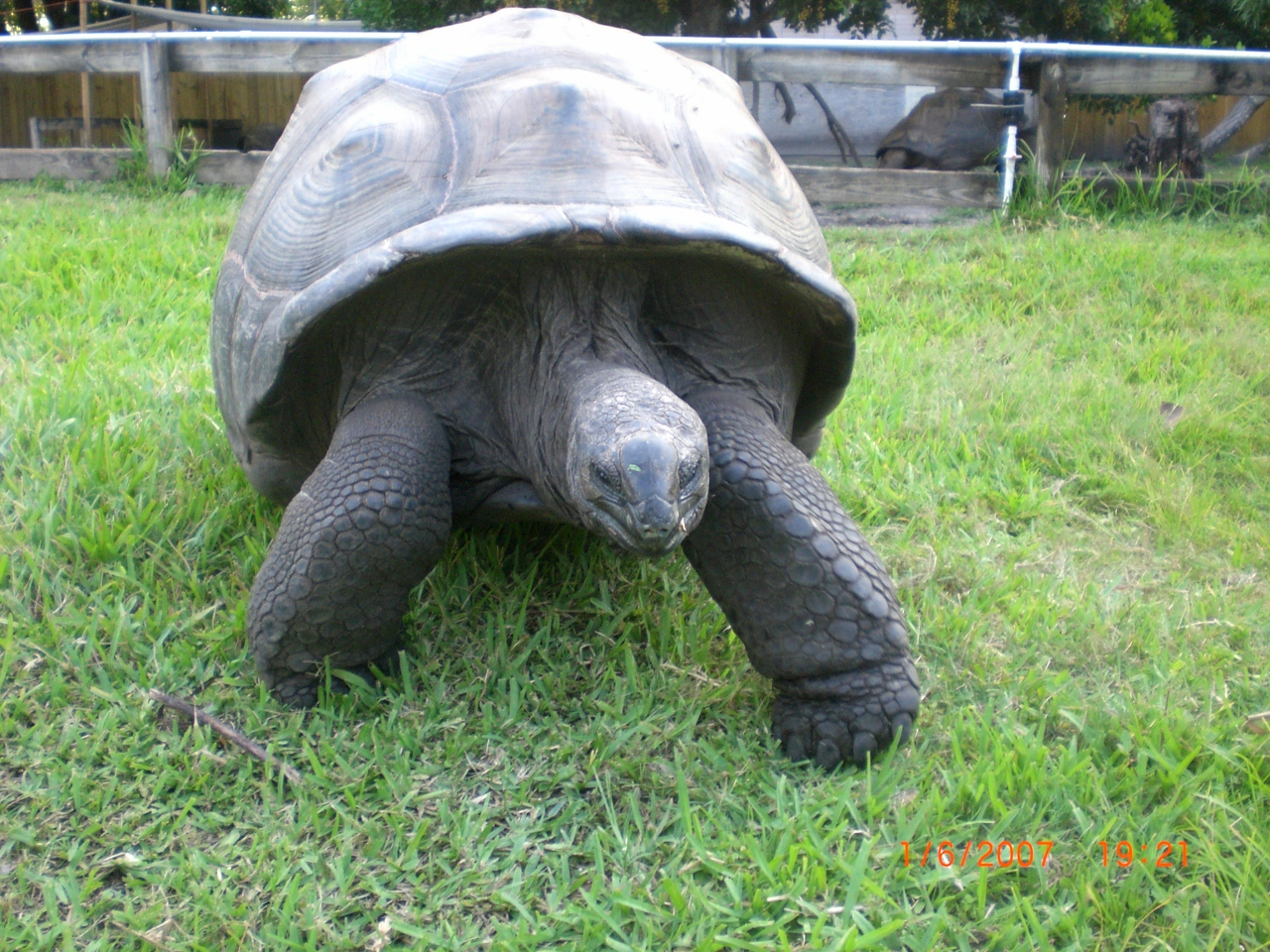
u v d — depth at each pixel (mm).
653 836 2020
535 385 2273
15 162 8039
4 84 15961
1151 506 3455
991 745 2250
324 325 2270
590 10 11523
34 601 2619
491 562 2867
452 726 2297
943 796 2100
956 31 12312
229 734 2193
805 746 2238
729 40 7047
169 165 7852
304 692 2338
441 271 2252
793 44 7047
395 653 2459
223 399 2768
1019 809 2045
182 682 2389
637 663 2545
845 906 1833
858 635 2152
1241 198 7371
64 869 1931
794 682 2236
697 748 2254
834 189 7281
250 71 7770
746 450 2154
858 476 3551
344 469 2189
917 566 3039
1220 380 4434
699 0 11727
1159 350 4695
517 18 2869
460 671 2500
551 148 2252
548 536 3025
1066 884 1909
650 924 1795
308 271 2350
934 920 1794
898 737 2189
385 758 2191
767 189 2574
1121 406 4141
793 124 15906
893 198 7289
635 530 1865
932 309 5367
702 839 1981
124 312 4723
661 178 2273
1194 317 5234
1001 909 1866
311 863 1932
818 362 2623
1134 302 5473
